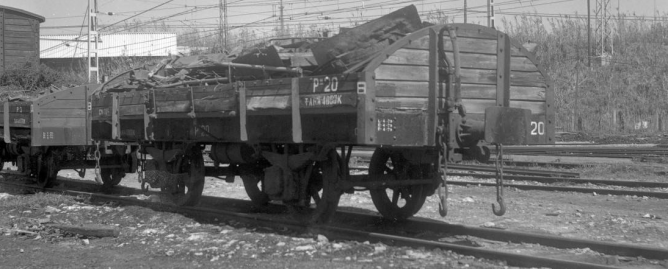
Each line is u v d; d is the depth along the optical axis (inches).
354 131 311.9
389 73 313.0
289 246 331.9
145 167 507.8
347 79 308.7
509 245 330.6
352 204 482.9
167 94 445.1
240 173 458.6
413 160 352.8
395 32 338.0
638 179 661.3
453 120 322.3
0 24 1600.6
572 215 429.1
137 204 494.3
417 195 377.4
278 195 382.3
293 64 359.3
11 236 381.7
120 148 585.0
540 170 714.8
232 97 381.7
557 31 2325.3
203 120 418.0
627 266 283.9
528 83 356.5
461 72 333.1
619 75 1861.5
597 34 2156.7
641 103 1662.2
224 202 502.6
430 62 324.2
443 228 362.9
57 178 727.7
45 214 464.8
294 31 1286.9
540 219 414.6
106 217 445.4
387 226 384.5
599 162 824.3
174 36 1862.7
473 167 761.0
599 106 1675.7
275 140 359.6
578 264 265.7
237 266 292.7
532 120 355.9
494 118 322.3
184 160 466.6
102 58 1907.0
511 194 545.3
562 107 1691.7
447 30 327.0
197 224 407.5
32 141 594.9
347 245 328.2
